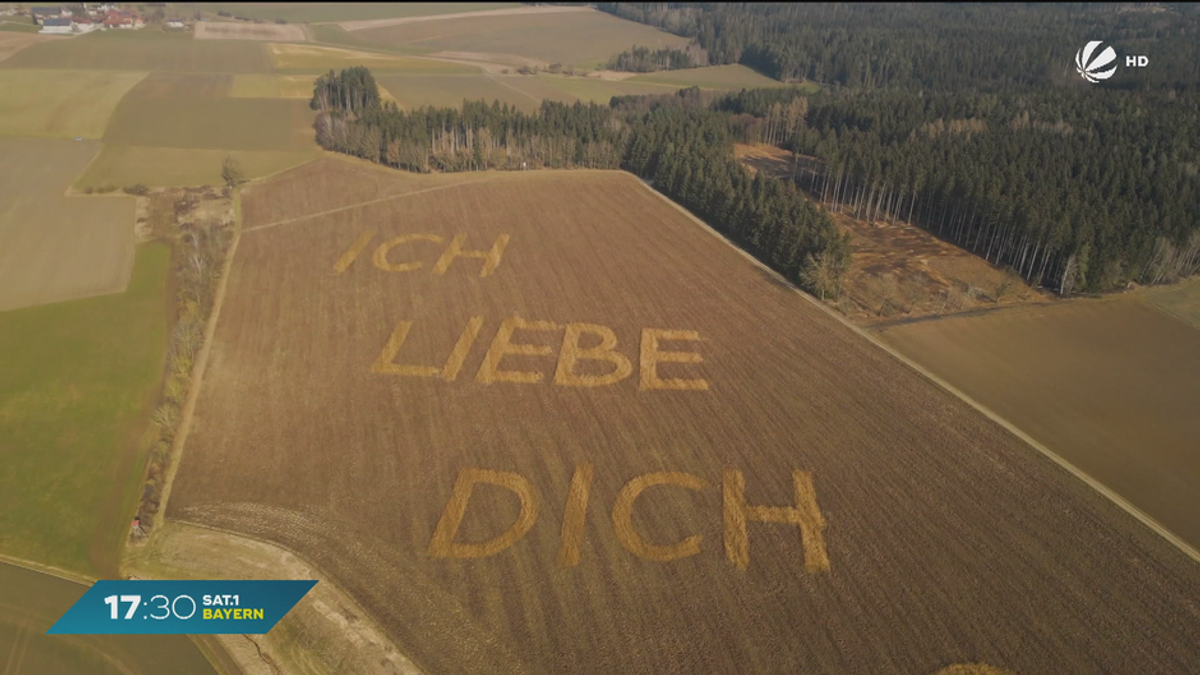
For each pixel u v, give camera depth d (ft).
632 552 157.79
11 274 277.23
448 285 268.82
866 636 140.05
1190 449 192.54
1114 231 278.87
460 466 181.37
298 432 193.77
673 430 194.39
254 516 167.53
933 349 234.38
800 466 181.78
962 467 181.68
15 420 201.57
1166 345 241.35
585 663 135.23
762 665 135.03
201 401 206.49
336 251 295.48
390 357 225.15
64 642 142.51
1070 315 258.16
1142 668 134.21
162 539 163.12
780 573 152.87
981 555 156.66
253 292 264.11
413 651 137.80
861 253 308.19
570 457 184.55
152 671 137.49
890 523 164.86
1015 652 136.87
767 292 267.39
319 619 144.36
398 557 156.56
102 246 303.27
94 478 183.42
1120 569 153.58
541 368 220.43
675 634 140.56
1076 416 204.33
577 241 308.19
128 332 244.22
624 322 245.45
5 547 163.02
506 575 152.46
